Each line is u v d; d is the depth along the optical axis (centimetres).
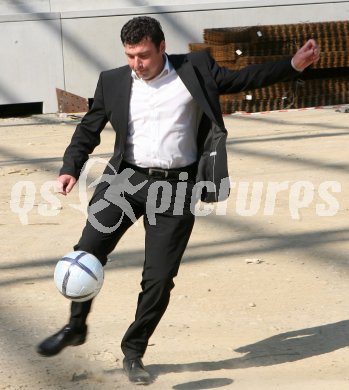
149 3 2500
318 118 2170
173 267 655
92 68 2480
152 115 654
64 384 673
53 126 2177
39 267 996
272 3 2564
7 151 1794
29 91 2445
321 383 656
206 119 660
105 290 907
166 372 695
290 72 634
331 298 875
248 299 876
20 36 2416
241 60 2230
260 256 1020
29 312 847
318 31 2345
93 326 802
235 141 1836
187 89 648
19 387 668
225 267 981
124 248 1064
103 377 684
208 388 658
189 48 2422
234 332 788
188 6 2502
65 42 2447
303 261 998
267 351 742
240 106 2320
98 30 2464
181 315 833
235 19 2547
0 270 988
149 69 639
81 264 643
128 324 808
